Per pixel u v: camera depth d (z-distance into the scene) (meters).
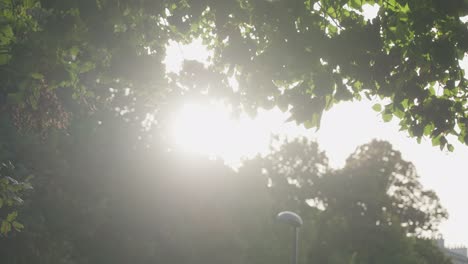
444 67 7.76
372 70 7.70
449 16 7.47
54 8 6.90
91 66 8.53
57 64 7.58
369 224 72.50
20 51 7.22
